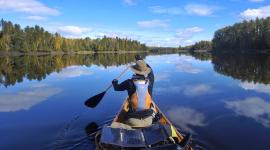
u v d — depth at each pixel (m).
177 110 10.70
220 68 26.19
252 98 12.62
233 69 24.84
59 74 22.42
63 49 101.12
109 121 9.47
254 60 37.44
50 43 97.88
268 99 12.41
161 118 7.92
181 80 18.17
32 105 11.73
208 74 21.33
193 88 15.09
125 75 21.44
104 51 117.75
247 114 10.07
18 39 85.69
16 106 11.62
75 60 45.28
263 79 18.22
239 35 100.94
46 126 9.05
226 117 9.72
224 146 7.32
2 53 82.12
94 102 9.95
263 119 9.49
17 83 17.73
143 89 7.41
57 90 15.00
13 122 9.54
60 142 7.73
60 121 9.52
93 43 117.38
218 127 8.69
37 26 97.19
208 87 15.40
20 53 86.00
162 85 16.14
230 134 8.10
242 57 48.62
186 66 29.52
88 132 8.45
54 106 11.51
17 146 7.57
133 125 7.16
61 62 39.47
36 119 9.80
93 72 23.92
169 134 6.43
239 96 13.06
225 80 18.00
